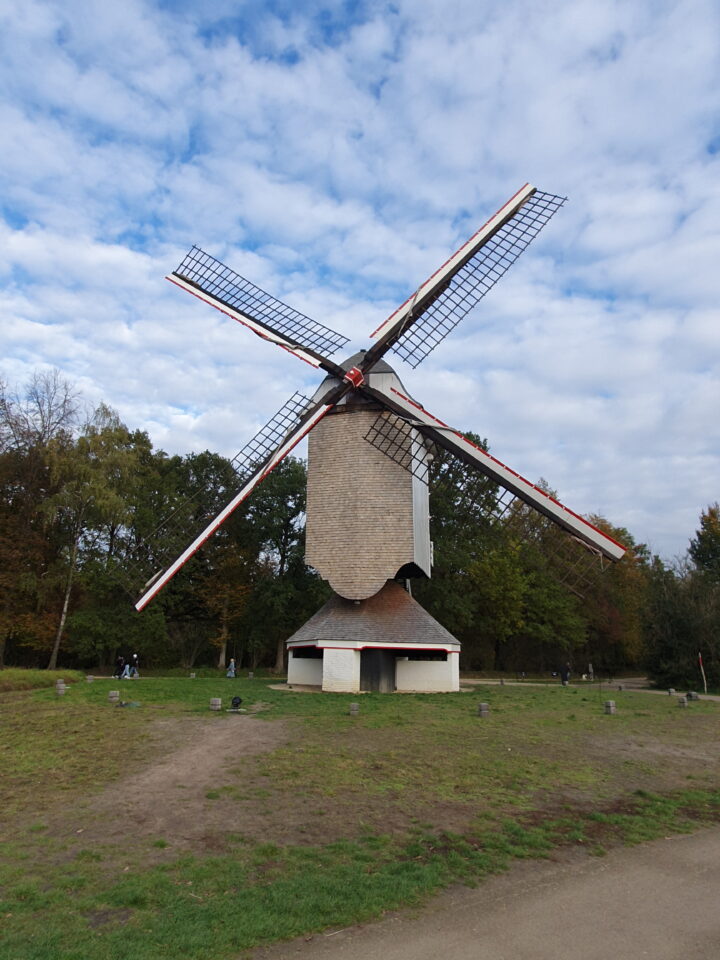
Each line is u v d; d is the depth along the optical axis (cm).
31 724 1839
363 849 975
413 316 2783
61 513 4284
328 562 2680
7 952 668
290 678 2798
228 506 2528
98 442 4234
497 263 2845
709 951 718
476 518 3067
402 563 2611
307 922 757
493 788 1316
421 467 2770
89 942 695
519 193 2864
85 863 905
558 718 2072
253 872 886
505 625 5075
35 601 4188
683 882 908
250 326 2720
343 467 2736
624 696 2734
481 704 2064
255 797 1209
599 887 884
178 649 4884
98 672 4347
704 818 1195
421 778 1360
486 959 693
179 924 737
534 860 968
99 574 4238
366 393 2725
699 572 4456
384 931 748
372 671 2623
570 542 2525
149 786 1276
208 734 1708
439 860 942
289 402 2723
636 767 1537
